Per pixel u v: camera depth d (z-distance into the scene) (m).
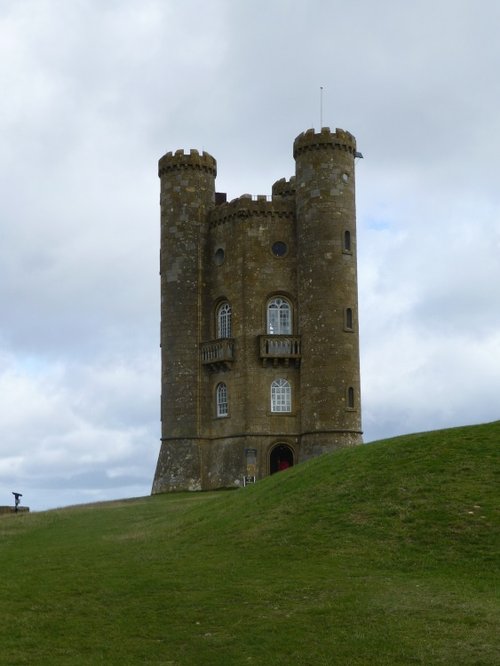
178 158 73.50
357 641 21.42
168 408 71.50
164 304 72.88
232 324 70.62
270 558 28.62
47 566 29.75
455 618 22.38
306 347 68.69
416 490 31.70
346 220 69.44
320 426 67.12
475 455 33.81
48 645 22.17
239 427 69.00
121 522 41.53
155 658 21.33
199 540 31.98
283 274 70.56
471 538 28.03
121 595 25.64
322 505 32.28
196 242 72.81
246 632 22.44
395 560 27.33
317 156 69.56
